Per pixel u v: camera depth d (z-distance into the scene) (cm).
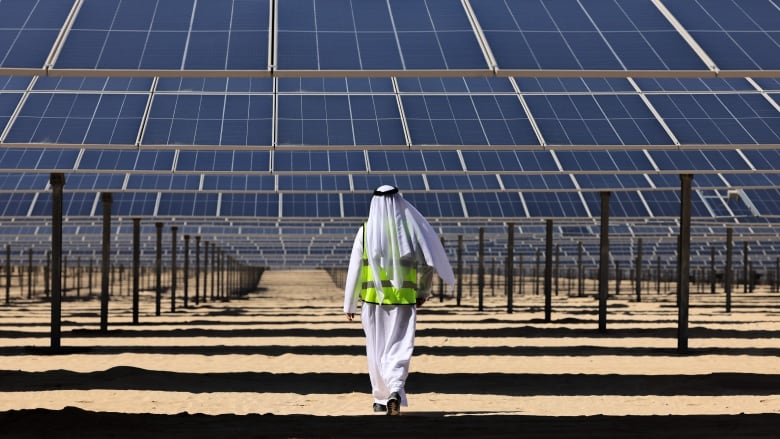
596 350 2425
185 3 1577
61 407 1485
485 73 1395
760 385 1736
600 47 1479
